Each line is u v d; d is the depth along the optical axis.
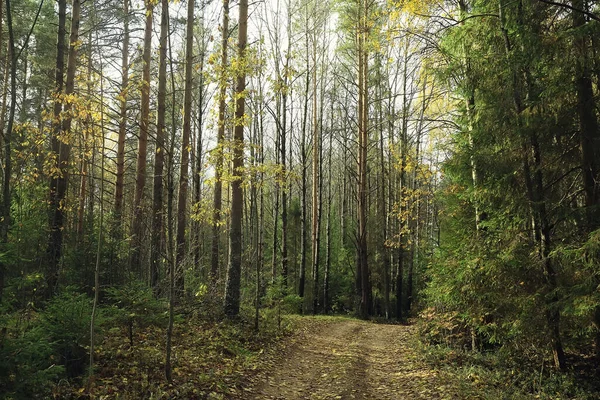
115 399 5.42
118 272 10.32
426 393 6.89
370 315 25.19
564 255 6.52
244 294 14.98
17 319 6.08
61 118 9.91
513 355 8.06
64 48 11.07
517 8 7.08
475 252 8.09
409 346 11.47
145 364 6.93
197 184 16.20
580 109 7.00
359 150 21.22
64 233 10.83
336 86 26.66
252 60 10.43
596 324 6.67
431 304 11.93
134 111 13.77
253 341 10.48
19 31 18.16
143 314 7.86
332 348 11.35
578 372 7.18
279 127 21.02
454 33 8.41
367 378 8.20
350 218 35.56
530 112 7.09
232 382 7.06
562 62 6.73
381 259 27.25
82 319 5.88
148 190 18.17
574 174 7.64
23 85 20.09
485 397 6.36
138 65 16.94
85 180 17.58
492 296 7.54
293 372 8.59
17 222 7.95
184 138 12.34
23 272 7.56
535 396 6.42
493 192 7.91
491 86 7.92
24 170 9.79
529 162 7.64
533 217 7.30
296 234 29.66
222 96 10.41
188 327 10.27
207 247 18.48
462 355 9.30
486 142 8.00
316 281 23.61
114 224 10.80
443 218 12.78
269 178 11.81
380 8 14.47
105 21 17.03
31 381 4.29
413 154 21.50
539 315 6.94
